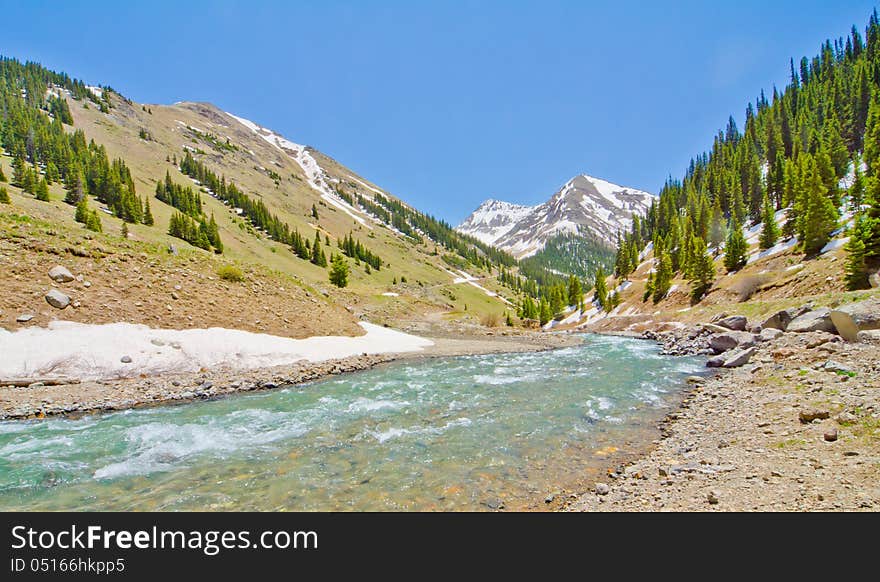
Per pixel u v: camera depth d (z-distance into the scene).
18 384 15.38
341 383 19.73
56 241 22.47
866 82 87.38
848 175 76.62
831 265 41.72
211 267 29.69
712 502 6.79
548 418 13.52
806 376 14.19
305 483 8.68
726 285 60.94
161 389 16.70
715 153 134.62
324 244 172.00
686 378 19.88
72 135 137.88
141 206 97.75
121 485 8.52
